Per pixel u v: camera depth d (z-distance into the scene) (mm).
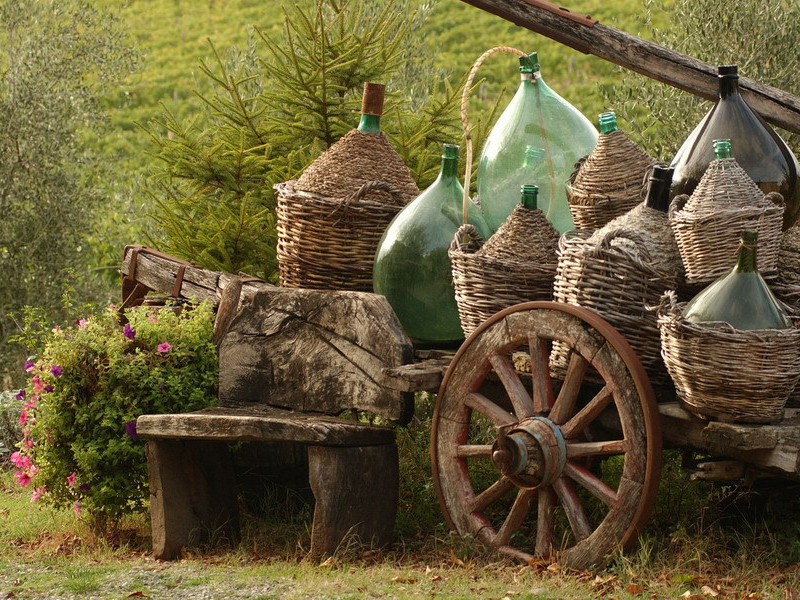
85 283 26844
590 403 8883
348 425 9797
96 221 28250
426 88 23375
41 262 25969
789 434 8078
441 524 10523
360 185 11656
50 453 11273
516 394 9305
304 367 11086
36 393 11297
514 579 8711
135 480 11188
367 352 10586
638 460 8539
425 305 10750
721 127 9633
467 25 56406
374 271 11117
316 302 11109
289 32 16422
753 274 8195
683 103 18594
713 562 8875
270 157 16328
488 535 9578
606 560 8719
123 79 28922
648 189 9305
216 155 15945
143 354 11180
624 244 8922
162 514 10398
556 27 13055
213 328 11906
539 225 9883
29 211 26547
